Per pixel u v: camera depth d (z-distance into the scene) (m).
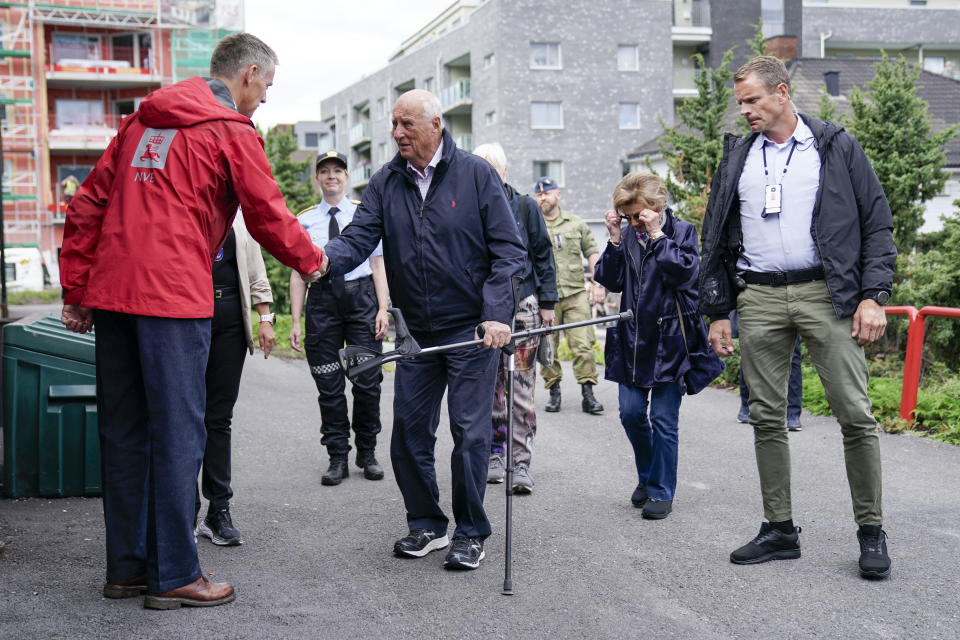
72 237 3.78
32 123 42.44
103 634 3.40
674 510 5.30
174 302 3.59
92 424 5.46
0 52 41.19
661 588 3.99
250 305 4.91
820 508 5.27
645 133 45.69
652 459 5.20
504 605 3.79
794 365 7.73
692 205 13.71
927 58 55.94
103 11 42.72
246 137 3.73
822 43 51.22
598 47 44.84
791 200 4.23
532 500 5.57
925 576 4.10
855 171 4.18
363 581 4.07
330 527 4.97
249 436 7.66
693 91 47.31
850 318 4.17
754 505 5.40
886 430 7.60
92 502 5.36
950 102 27.36
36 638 3.35
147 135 3.65
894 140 11.54
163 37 44.16
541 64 44.31
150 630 3.46
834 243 4.15
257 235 3.79
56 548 4.45
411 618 3.63
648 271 5.10
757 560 4.32
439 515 4.56
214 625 3.52
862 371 4.18
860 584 4.01
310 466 6.57
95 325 3.75
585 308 8.68
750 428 7.97
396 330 4.14
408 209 4.39
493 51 44.25
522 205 6.03
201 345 3.70
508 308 4.22
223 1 44.66
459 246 4.34
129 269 3.57
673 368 5.05
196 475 3.75
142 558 3.81
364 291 6.04
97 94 44.72
